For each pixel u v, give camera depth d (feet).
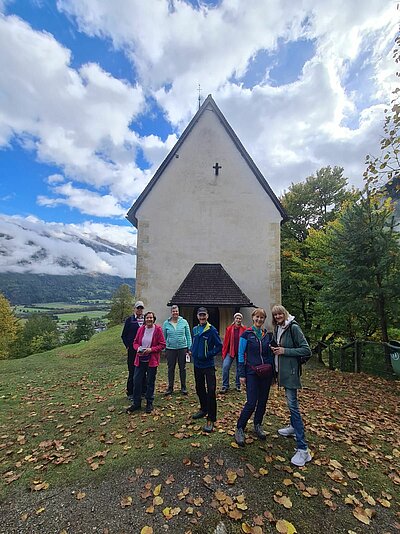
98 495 11.38
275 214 42.91
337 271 33.06
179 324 22.58
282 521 9.77
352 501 10.91
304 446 12.94
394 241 30.42
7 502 11.36
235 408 19.43
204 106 44.80
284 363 13.39
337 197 70.18
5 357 113.60
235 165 43.73
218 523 9.77
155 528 9.69
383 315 31.09
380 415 19.71
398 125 23.81
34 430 17.71
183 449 13.82
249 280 41.75
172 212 42.65
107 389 25.46
